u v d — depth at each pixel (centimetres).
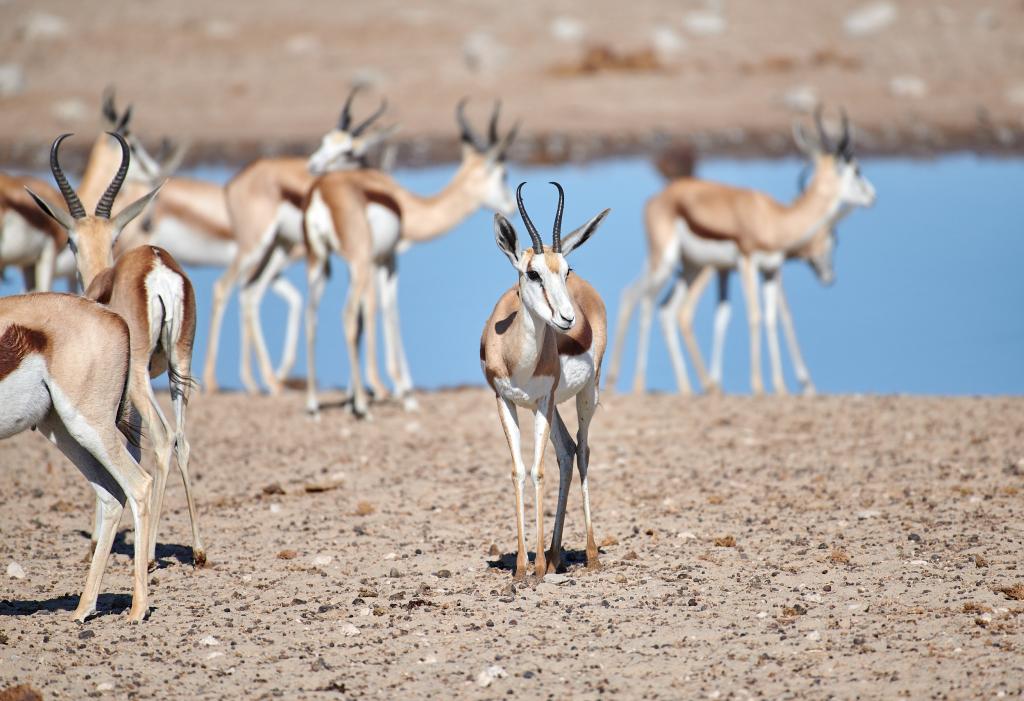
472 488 4041
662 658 2453
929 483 3866
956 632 2517
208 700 2305
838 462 4228
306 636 2645
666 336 6294
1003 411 5069
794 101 13288
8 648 2573
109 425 2683
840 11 17288
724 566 3066
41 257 5297
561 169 10875
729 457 4384
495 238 2877
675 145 11875
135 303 3038
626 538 3397
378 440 4853
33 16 16225
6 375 2548
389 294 5750
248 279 5994
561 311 2672
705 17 16475
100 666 2478
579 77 14550
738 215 5869
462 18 17112
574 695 2289
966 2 17388
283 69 14962
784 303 6031
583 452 3089
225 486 4122
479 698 2291
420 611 2789
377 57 15362
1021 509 3506
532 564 3116
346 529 3572
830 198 5981
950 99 13600
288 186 5859
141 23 16775
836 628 2575
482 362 2969
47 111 13125
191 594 2972
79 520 3756
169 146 11819
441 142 12050
